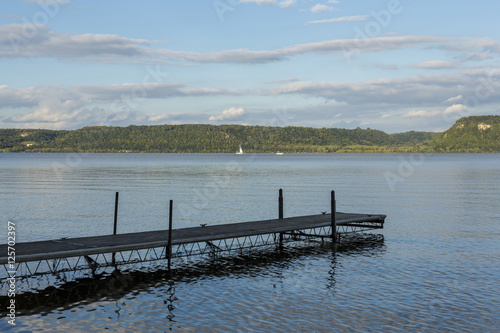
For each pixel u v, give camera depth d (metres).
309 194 64.62
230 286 22.89
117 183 83.12
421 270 25.30
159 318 18.39
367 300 20.38
